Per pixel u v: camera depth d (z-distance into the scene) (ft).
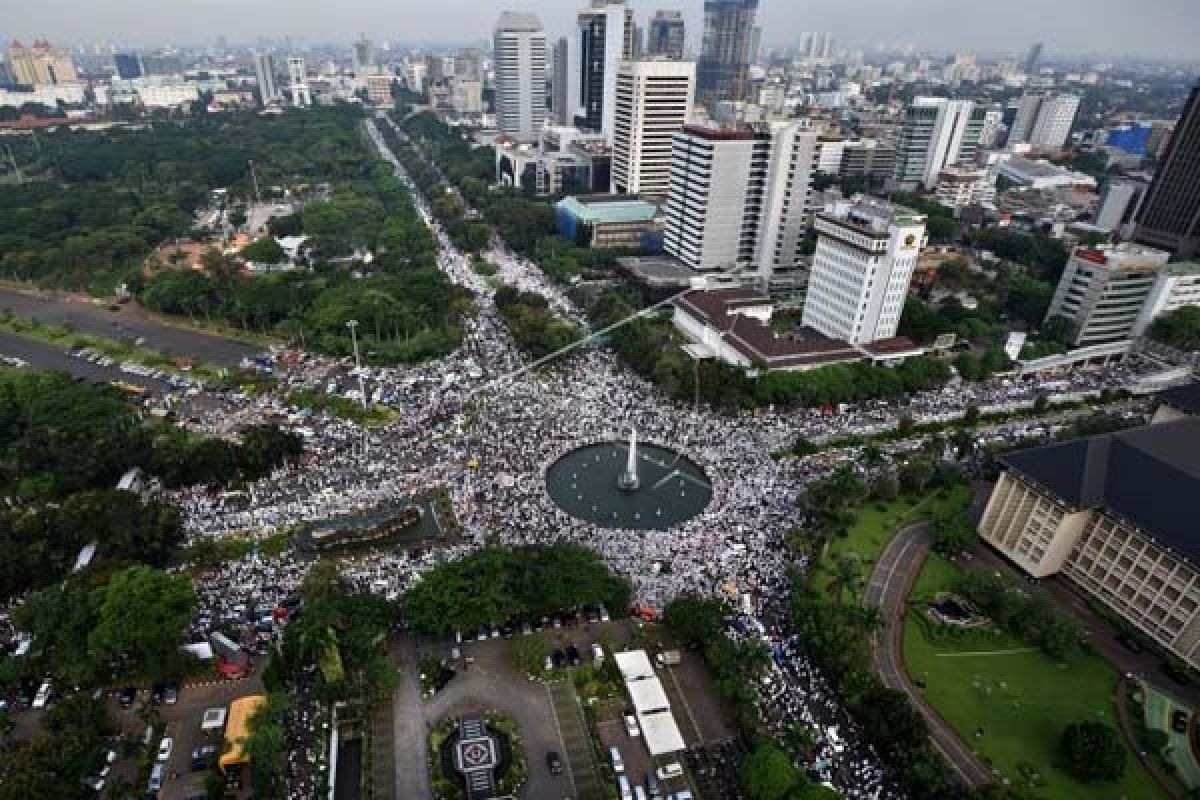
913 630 465.06
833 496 547.90
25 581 458.50
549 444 650.02
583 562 461.37
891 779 362.33
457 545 515.50
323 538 505.66
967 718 404.77
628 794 353.72
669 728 379.35
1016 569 530.68
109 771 355.36
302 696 401.90
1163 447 501.15
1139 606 475.31
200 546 487.20
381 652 426.10
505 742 379.96
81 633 400.88
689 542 522.06
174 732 376.07
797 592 470.39
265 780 341.21
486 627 453.58
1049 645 444.14
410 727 389.19
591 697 407.23
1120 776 366.02
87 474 554.87
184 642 424.46
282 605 453.58
